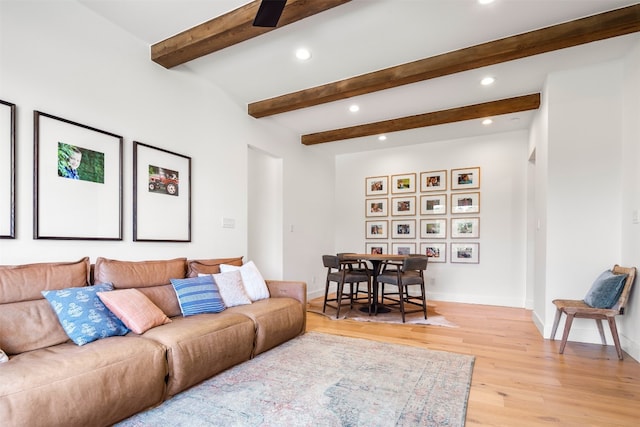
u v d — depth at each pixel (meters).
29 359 1.67
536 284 4.04
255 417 1.89
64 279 2.21
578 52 3.01
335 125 5.07
